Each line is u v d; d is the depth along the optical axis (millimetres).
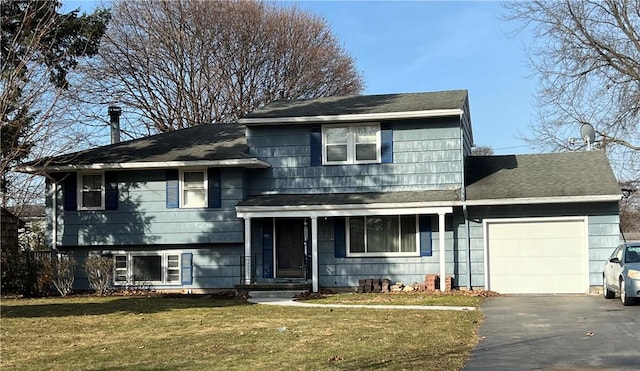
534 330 11898
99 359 10008
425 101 22359
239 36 42250
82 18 22062
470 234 20562
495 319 13602
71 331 13039
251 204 21000
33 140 19828
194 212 22016
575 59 30562
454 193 20578
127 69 39406
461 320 13492
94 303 18547
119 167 21891
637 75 29672
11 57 18781
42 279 21469
